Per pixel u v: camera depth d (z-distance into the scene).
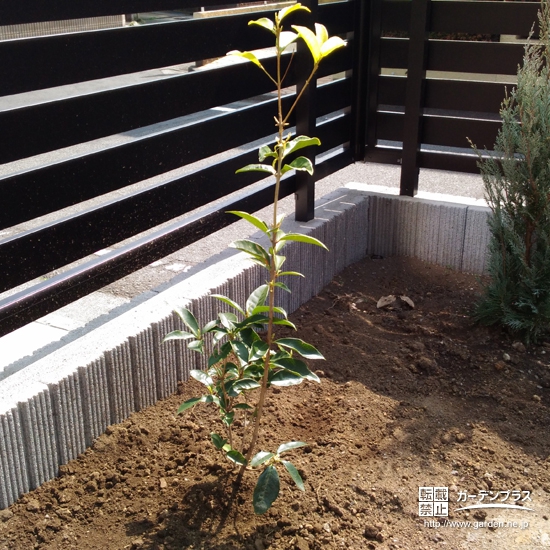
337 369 3.70
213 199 4.14
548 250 3.85
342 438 3.09
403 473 2.90
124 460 2.88
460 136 5.23
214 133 4.04
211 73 3.92
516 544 2.57
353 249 5.20
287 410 3.29
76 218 3.28
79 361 2.88
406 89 5.14
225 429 3.08
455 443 3.13
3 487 2.58
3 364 3.73
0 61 2.80
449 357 3.88
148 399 3.25
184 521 2.54
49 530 2.50
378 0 5.22
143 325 3.17
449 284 4.91
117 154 3.41
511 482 2.91
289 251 4.26
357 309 4.48
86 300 4.78
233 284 3.76
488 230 4.87
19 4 2.81
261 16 4.21
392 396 3.48
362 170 8.59
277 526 2.55
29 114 2.95
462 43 5.03
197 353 3.50
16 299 3.02
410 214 5.22
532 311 3.97
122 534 2.48
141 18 20.06
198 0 3.70
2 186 2.90
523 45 4.88
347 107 5.43
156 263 5.56
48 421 2.73
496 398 3.50
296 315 4.37
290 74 4.57
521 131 3.88
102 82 14.36
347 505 2.69
